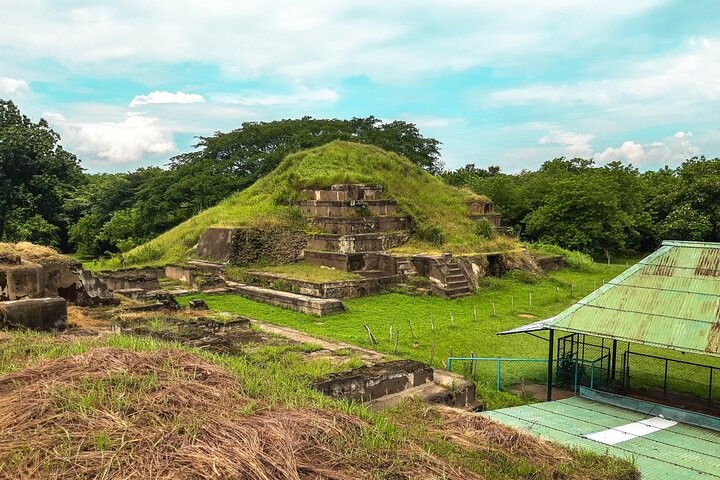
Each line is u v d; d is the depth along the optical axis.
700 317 9.18
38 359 6.27
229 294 20.48
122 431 4.19
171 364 5.99
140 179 43.88
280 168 30.20
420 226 26.03
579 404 10.08
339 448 4.55
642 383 11.46
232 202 29.47
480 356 12.98
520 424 8.57
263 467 3.89
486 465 5.38
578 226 35.03
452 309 18.53
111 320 11.45
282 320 16.20
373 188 25.81
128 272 22.30
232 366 7.05
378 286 21.00
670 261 10.39
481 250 25.61
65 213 43.66
